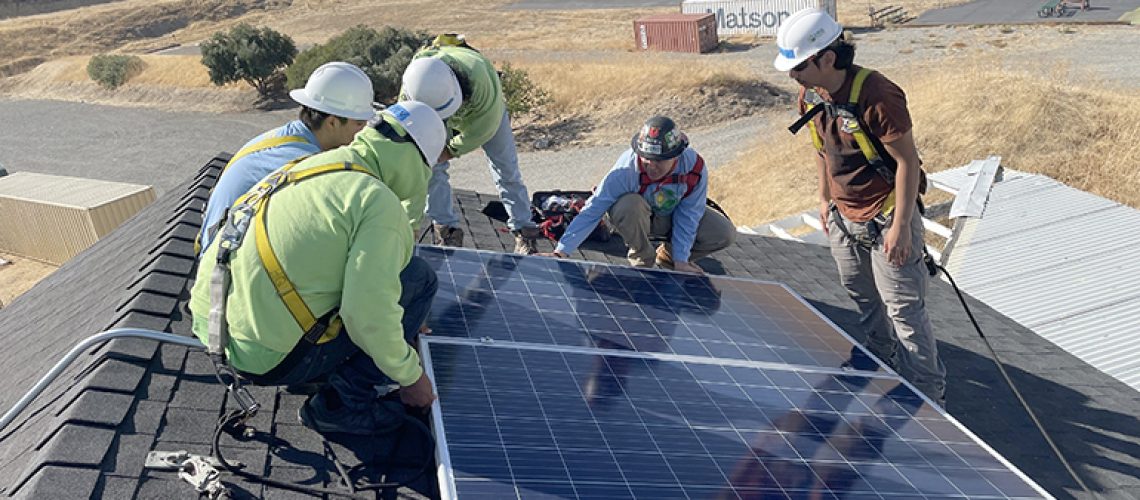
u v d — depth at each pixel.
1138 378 6.94
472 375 3.73
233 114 50.31
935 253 10.05
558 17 64.62
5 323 7.92
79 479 2.92
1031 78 27.83
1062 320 8.08
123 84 57.69
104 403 3.37
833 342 5.18
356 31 46.03
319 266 3.14
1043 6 46.38
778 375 4.41
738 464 3.42
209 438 3.40
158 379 3.70
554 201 8.31
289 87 48.38
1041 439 5.47
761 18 49.16
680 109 39.16
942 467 3.73
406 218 3.34
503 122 6.95
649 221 6.16
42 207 24.30
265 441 3.50
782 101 39.03
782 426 3.84
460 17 69.69
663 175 5.96
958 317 7.74
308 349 3.29
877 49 43.28
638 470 3.24
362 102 4.01
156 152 44.75
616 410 3.68
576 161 35.81
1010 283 8.97
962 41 42.69
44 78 63.31
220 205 4.08
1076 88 26.84
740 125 37.12
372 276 3.10
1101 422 5.82
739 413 3.89
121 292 5.66
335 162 3.30
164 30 81.12
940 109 27.12
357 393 3.56
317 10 82.69
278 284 3.12
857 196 5.04
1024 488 3.70
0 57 72.06
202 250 3.86
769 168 30.20
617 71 43.06
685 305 5.22
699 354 4.53
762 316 5.34
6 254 25.70
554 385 3.81
